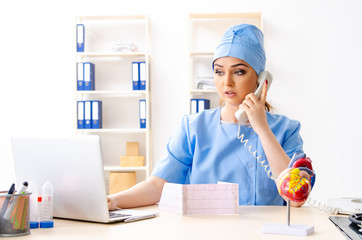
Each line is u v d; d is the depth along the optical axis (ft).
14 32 15.57
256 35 5.92
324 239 3.81
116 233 4.01
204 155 6.19
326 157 14.56
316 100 14.65
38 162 4.77
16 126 15.53
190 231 4.07
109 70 15.46
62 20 15.49
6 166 15.52
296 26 14.76
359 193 14.42
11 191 4.05
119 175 14.30
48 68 15.52
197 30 15.19
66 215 4.71
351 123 14.53
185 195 4.94
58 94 15.47
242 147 6.11
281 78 14.74
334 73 14.64
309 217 4.86
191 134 6.26
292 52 14.75
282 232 3.98
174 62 15.20
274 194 6.05
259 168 6.03
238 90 5.86
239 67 5.78
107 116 15.48
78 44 14.79
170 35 15.21
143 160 14.79
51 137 4.66
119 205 5.44
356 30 14.58
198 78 14.61
